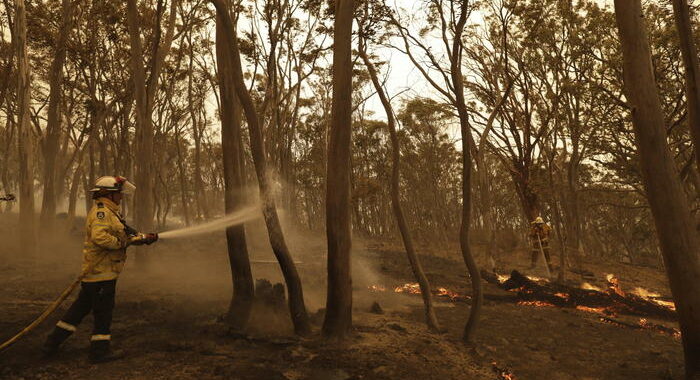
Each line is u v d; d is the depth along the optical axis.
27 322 5.44
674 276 5.20
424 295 6.86
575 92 17.34
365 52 7.69
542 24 16.22
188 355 4.58
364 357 4.92
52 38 18.16
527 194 21.30
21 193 12.36
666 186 5.22
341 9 5.67
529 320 8.28
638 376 5.52
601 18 16.97
